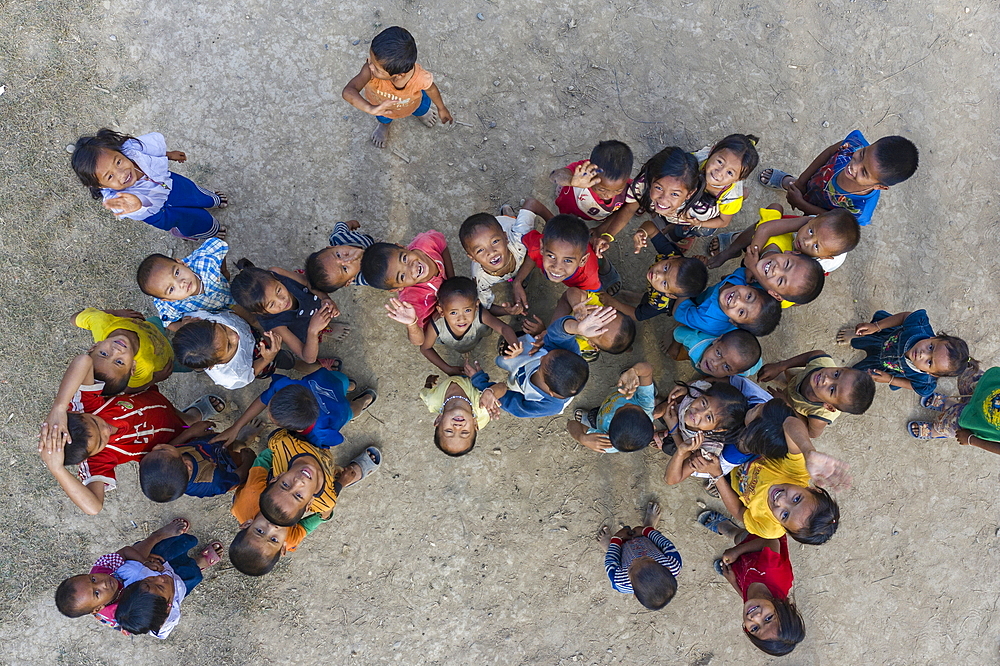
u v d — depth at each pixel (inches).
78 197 172.7
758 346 142.5
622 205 153.0
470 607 179.9
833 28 183.3
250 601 175.8
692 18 181.8
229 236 175.0
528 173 179.8
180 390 174.1
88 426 136.8
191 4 174.7
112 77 174.1
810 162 182.9
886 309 182.1
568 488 180.5
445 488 179.0
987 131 184.5
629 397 154.5
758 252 150.1
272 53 175.8
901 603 185.3
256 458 166.1
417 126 176.9
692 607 182.7
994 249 184.1
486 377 157.4
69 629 172.7
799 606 184.1
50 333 172.2
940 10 183.9
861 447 183.2
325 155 176.6
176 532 169.9
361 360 177.2
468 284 137.3
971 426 155.9
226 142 175.2
